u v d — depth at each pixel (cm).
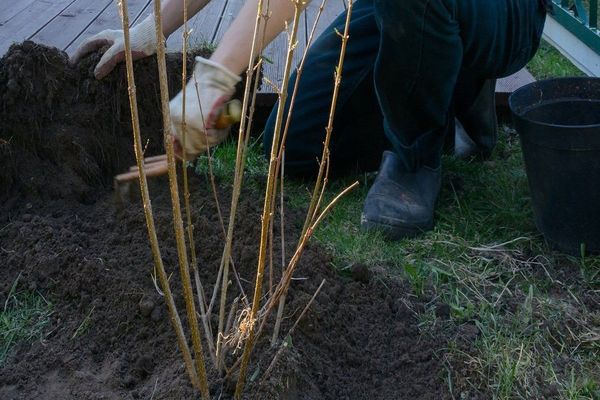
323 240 241
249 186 267
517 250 241
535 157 229
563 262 236
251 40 181
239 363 176
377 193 251
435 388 190
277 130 147
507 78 339
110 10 408
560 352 203
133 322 202
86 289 212
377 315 211
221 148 289
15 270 223
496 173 290
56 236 229
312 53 272
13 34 369
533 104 250
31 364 194
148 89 255
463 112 282
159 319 201
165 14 240
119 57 244
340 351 197
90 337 201
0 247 231
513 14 237
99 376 190
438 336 203
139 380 189
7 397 185
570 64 399
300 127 271
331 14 403
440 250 241
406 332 206
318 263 218
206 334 175
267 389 170
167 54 261
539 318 212
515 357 197
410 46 217
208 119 179
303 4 148
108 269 215
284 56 347
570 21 381
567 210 229
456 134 307
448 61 223
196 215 237
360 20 265
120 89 251
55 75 249
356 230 250
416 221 248
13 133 248
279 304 177
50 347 199
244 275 213
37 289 216
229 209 245
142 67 252
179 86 259
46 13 403
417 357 198
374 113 275
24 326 206
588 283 226
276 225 238
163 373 184
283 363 176
